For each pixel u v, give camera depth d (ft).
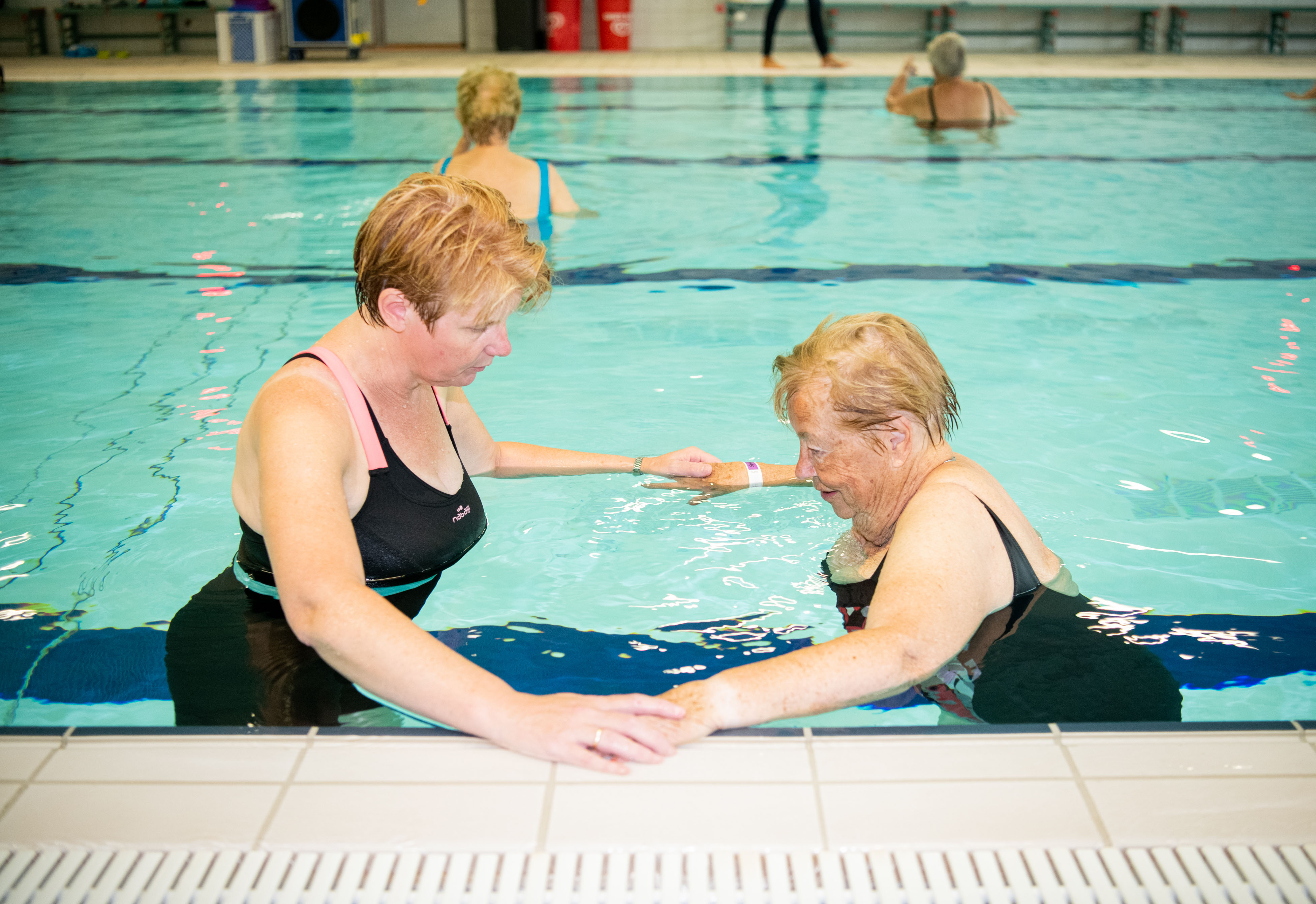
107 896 3.45
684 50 45.24
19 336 10.94
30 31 42.27
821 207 17.67
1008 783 3.97
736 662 5.41
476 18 44.86
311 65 38.78
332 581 4.38
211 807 3.84
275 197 18.11
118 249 14.61
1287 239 15.37
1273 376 9.93
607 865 3.59
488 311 4.90
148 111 28.27
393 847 3.67
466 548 6.34
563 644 5.54
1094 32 44.88
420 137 24.50
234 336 11.07
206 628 5.62
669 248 14.93
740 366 10.25
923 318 11.84
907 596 4.78
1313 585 6.17
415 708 4.32
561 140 24.03
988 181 19.85
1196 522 6.99
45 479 7.59
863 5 43.47
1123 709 4.92
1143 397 9.38
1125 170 20.77
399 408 5.66
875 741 4.22
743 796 3.91
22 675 5.23
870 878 3.55
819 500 7.27
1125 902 3.45
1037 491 7.47
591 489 7.40
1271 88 33.68
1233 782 3.97
